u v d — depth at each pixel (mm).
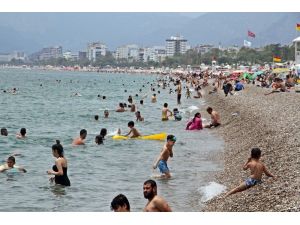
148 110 49656
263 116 32438
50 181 18547
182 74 192875
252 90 63594
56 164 18094
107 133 31141
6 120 40812
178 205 15172
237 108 41875
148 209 12055
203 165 21422
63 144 27516
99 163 22312
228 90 59781
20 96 74188
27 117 43312
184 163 21875
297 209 12133
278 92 51812
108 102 63000
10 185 18062
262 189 14625
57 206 15320
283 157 18250
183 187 17609
